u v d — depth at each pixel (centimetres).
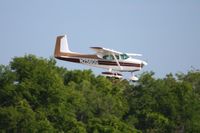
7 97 16025
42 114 15600
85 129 15700
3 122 15500
